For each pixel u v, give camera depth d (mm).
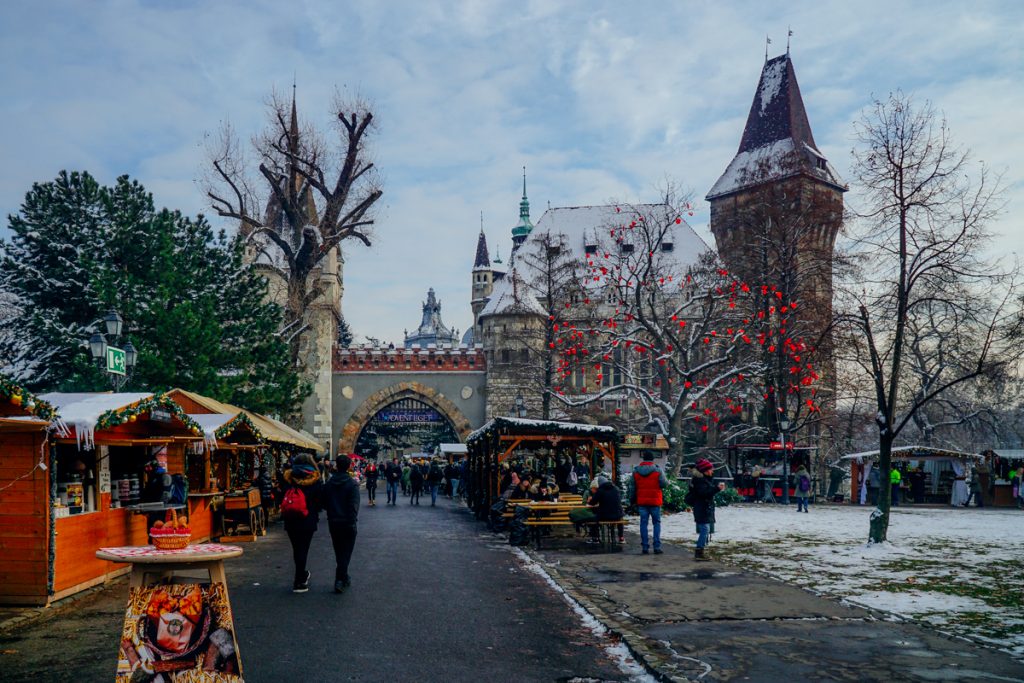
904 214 16266
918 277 16562
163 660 5723
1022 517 24156
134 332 26031
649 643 7586
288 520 10422
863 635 7988
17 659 7168
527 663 7055
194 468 16812
